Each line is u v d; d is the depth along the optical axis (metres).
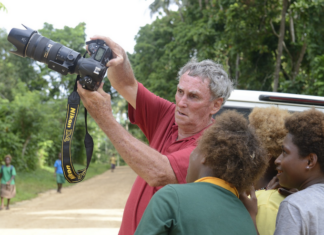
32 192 14.62
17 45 1.89
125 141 1.86
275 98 3.66
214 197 1.43
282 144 1.81
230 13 12.43
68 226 7.55
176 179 1.88
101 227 7.47
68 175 1.88
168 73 18.67
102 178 26.77
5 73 26.67
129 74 2.35
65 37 32.22
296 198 1.58
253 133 1.60
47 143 22.52
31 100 20.00
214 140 1.53
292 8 11.69
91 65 1.81
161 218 1.33
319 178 1.71
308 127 1.71
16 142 18.20
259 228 1.75
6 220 8.25
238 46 13.01
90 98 1.83
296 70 13.05
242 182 1.50
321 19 10.83
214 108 2.20
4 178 10.31
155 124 2.46
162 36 21.95
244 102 3.65
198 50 16.27
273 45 13.76
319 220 1.55
